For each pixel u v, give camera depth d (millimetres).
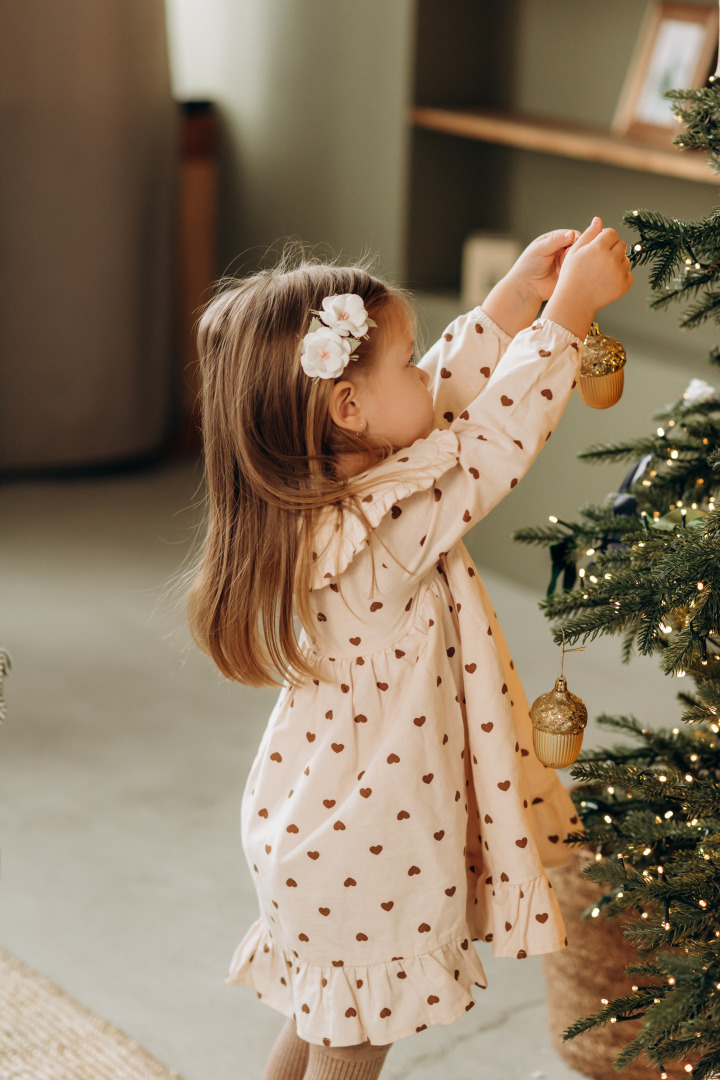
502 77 3428
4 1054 1579
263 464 1119
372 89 3445
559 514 3117
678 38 2939
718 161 1179
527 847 1178
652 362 2873
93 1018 1659
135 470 4086
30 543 3451
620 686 2725
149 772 2338
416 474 1089
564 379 1106
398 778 1141
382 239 3529
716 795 1199
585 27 3176
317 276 1135
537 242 1259
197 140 4043
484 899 1238
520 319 1275
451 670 1181
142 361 3945
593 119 3213
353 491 1103
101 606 3072
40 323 3703
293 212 3850
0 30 3355
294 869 1176
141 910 1922
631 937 1272
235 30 3904
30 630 2930
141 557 3379
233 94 3984
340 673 1165
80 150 3561
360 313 1074
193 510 3742
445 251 3557
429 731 1149
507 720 1173
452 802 1166
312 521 1115
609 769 1278
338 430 1113
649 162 2793
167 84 3754
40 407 3811
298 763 1202
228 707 2609
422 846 1156
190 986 1750
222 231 4188
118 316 3818
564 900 1445
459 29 3361
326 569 1118
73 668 2750
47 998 1695
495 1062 1604
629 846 1255
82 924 1882
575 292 1111
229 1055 1610
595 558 1296
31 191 3545
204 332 1175
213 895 1967
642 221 1120
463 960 1192
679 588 1119
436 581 1178
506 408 1103
